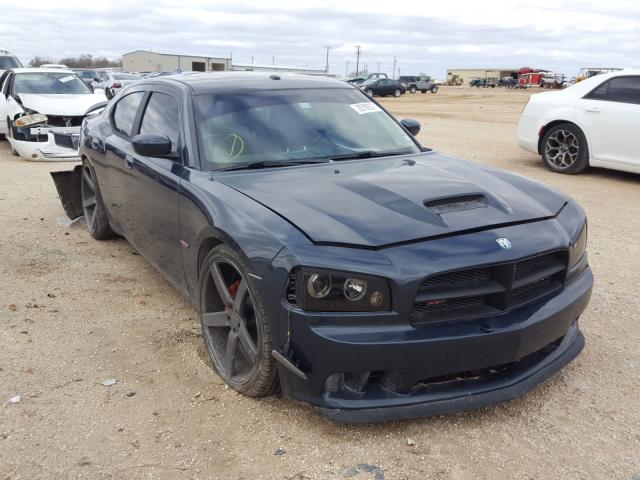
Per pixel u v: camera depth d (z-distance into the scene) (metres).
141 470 2.66
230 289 3.30
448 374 2.76
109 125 5.35
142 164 4.24
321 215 2.95
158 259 4.29
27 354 3.68
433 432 2.92
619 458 2.74
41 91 11.80
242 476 2.63
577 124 9.07
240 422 3.00
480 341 2.73
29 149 10.50
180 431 2.94
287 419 3.02
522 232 3.00
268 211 3.02
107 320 4.19
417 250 2.75
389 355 2.64
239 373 3.29
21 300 4.50
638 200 7.71
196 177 3.62
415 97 43.50
